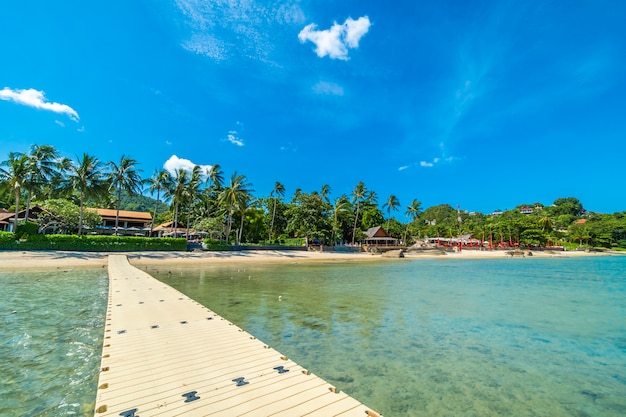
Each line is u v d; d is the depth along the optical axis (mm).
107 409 4430
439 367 7906
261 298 16844
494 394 6566
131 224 71500
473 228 131625
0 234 35688
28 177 39781
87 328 10523
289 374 5789
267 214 80625
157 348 7195
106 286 19297
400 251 66688
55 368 7332
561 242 114250
